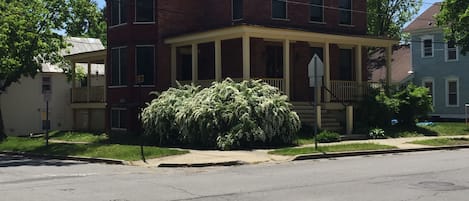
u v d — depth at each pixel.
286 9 29.16
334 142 23.12
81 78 40.16
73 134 32.50
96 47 45.03
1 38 24.06
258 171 14.88
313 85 19.33
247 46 24.23
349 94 28.53
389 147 21.02
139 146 21.91
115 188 11.83
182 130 22.28
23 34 26.08
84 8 35.31
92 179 13.75
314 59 19.31
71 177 14.38
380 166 15.39
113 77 29.59
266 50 28.52
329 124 26.45
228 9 28.89
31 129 39.31
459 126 31.16
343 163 16.59
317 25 30.28
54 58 32.81
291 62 29.03
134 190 11.47
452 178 12.58
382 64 46.91
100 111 35.00
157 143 23.91
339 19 31.36
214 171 15.35
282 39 26.33
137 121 28.34
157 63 28.16
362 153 19.75
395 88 30.06
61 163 19.25
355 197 10.11
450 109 40.88
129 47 28.36
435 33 41.78
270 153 19.12
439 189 10.95
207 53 29.89
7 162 20.19
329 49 30.23
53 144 25.52
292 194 10.55
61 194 11.08
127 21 28.52
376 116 27.11
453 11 29.61
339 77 30.83
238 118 21.41
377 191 10.77
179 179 13.38
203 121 21.58
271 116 21.42
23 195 11.05
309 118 26.08
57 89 40.59
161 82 28.23
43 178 14.28
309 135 24.44
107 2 29.98
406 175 13.19
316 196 10.27
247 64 24.25
